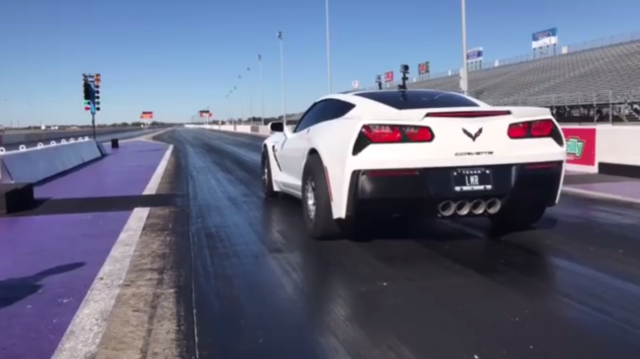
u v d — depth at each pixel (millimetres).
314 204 6051
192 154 24312
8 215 8344
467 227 6617
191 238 6520
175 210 8531
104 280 4918
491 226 6641
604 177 11664
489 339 3510
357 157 5137
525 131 5418
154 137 59500
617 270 4898
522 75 49094
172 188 11398
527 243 5871
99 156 23969
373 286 4570
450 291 4410
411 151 5137
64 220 7859
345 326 3768
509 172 5355
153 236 6672
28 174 13289
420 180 5145
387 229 6562
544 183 5453
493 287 4488
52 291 4633
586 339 3486
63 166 16875
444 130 5203
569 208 8047
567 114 36500
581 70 42844
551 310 3977
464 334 3594
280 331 3715
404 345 3453
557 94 38812
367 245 5875
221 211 8336
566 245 5773
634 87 32719
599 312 3930
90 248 6121
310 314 4000
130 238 6582
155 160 20797
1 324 3924
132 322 3928
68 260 5621
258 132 58812
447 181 5203
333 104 6488
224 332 3723
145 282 4836
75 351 3477
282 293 4461
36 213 8500
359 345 3471
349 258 5402
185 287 4680
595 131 12750
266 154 9312
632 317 3832
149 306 4238
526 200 5461
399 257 5398
